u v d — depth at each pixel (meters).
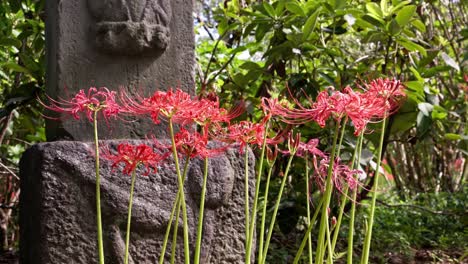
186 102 1.86
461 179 6.95
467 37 4.38
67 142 2.64
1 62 3.99
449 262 4.66
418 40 4.10
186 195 2.75
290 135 2.13
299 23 3.90
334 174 2.13
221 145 2.81
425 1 4.63
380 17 3.74
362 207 5.14
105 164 2.66
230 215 2.83
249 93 4.20
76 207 2.61
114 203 2.64
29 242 2.67
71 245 2.60
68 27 2.79
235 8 4.43
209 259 2.78
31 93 3.75
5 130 4.43
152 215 2.68
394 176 7.15
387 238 4.91
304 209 4.05
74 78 2.78
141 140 2.76
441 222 5.62
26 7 4.57
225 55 4.80
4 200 5.34
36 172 2.61
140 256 2.68
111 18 2.80
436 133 4.21
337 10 3.77
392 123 3.83
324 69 3.90
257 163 3.82
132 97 2.84
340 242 4.73
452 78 6.18
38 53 4.49
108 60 2.82
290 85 3.86
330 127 3.67
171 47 2.92
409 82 3.73
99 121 2.79
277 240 4.52
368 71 4.03
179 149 2.23
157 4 2.88
